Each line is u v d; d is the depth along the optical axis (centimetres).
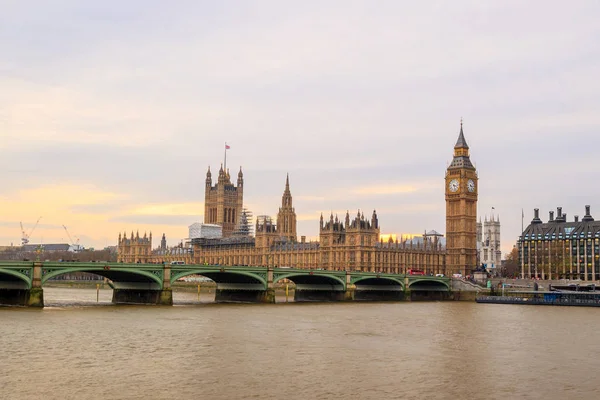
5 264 17025
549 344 12681
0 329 13150
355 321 16338
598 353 11650
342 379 9181
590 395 8550
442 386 8894
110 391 8312
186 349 11319
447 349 11869
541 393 8619
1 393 8138
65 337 12275
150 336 12719
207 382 8862
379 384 8938
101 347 11319
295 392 8438
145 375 9194
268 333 13575
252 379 9081
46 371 9312
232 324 14988
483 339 13288
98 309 18025
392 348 11862
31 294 17512
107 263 18950
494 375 9619
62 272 18100
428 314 19025
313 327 14750
